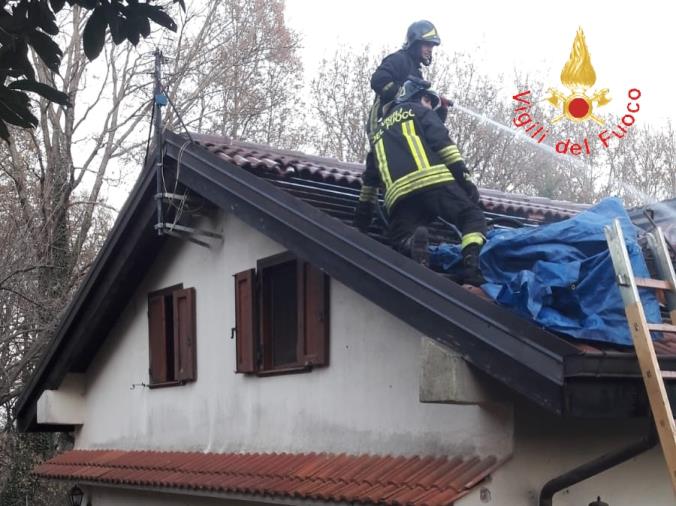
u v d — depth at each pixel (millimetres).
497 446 6125
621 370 5254
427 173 6430
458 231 6555
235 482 7887
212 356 9562
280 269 8789
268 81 25125
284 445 8328
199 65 22906
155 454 10141
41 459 16188
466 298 5719
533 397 5293
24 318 15328
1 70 5285
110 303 11078
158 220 9445
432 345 5902
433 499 5852
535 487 6066
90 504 11477
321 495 6762
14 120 5320
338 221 6891
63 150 20281
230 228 9430
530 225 9016
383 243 7203
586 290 5488
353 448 7477
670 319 5617
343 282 6805
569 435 6266
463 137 22766
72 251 17344
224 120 23719
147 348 10781
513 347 5383
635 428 6570
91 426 11852
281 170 8781
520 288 5480
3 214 16266
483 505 5895
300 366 8125
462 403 5863
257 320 8828
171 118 22656
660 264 5637
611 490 6426
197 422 9703
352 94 25172
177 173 9070
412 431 6902
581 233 5910
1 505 15703
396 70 6930
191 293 9898
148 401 10641
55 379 11805
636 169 23234
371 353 7395
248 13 24312
